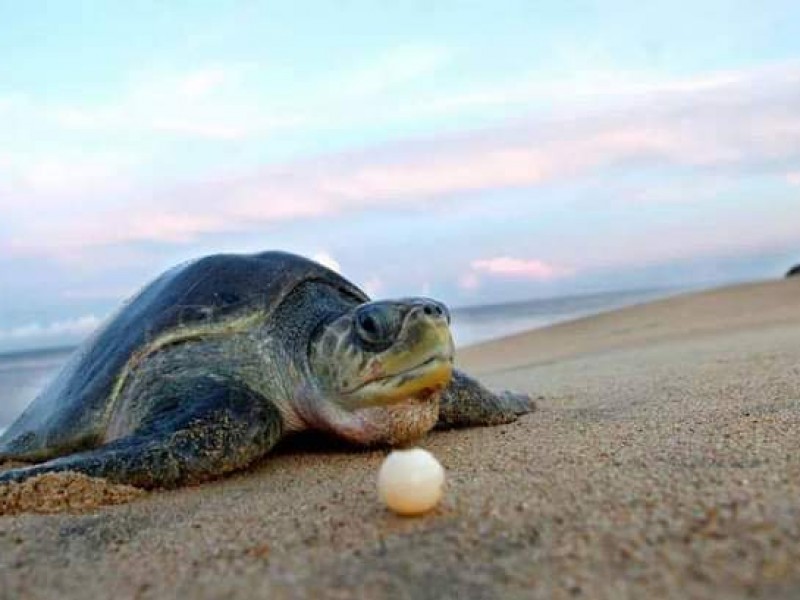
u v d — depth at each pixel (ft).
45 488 1.59
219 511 1.46
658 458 1.51
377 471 1.77
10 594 1.04
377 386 2.01
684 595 0.82
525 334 10.38
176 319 2.27
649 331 7.95
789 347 4.12
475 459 1.75
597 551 0.96
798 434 1.67
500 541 1.04
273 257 2.48
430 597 0.88
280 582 0.97
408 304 2.02
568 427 2.17
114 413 2.26
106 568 1.13
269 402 2.15
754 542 0.93
